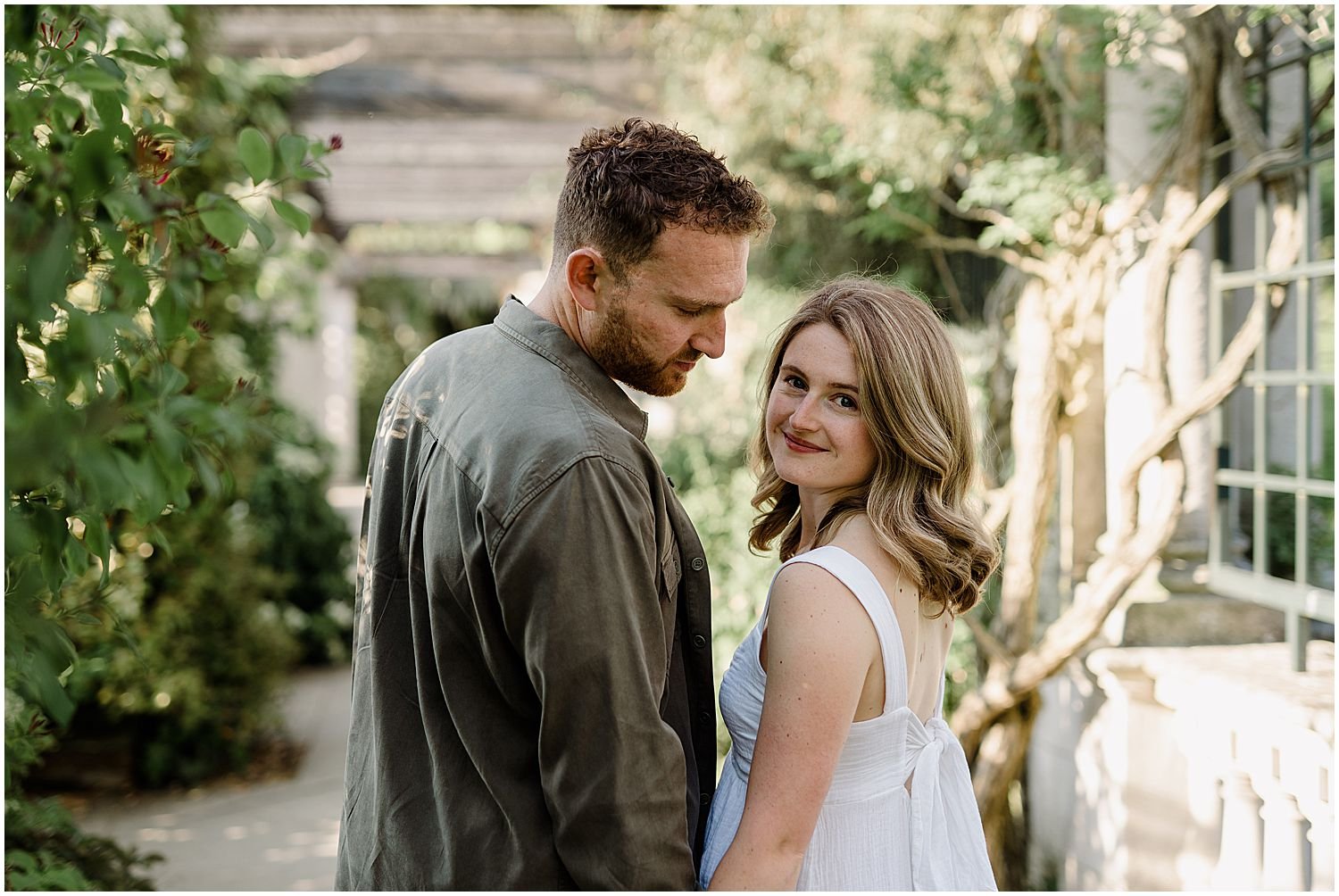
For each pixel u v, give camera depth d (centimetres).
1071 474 342
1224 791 267
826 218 470
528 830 133
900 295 154
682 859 134
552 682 126
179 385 152
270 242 155
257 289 526
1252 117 278
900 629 147
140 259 157
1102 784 312
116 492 121
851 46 389
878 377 148
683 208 134
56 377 126
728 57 441
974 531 151
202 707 465
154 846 398
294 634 674
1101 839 313
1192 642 316
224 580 486
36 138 149
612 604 129
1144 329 294
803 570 144
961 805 161
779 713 140
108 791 467
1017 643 317
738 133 453
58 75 140
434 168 898
